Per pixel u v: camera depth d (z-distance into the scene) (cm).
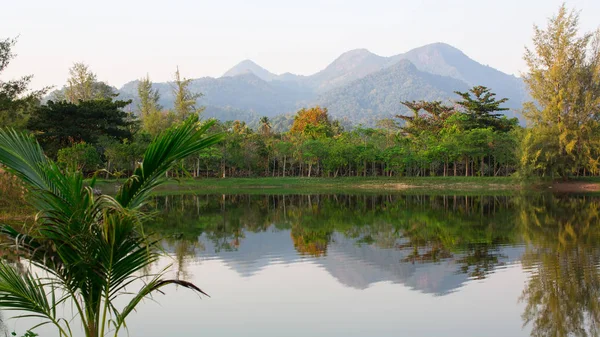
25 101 3725
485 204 3412
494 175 6081
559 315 954
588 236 1867
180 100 7069
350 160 6253
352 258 1510
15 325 879
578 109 4747
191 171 6744
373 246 1720
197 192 4897
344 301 1068
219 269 1366
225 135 534
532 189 4875
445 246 1703
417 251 1616
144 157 514
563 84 4800
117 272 516
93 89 7325
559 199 3822
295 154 6538
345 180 5997
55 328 866
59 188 486
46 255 502
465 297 1085
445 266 1380
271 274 1311
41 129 4612
